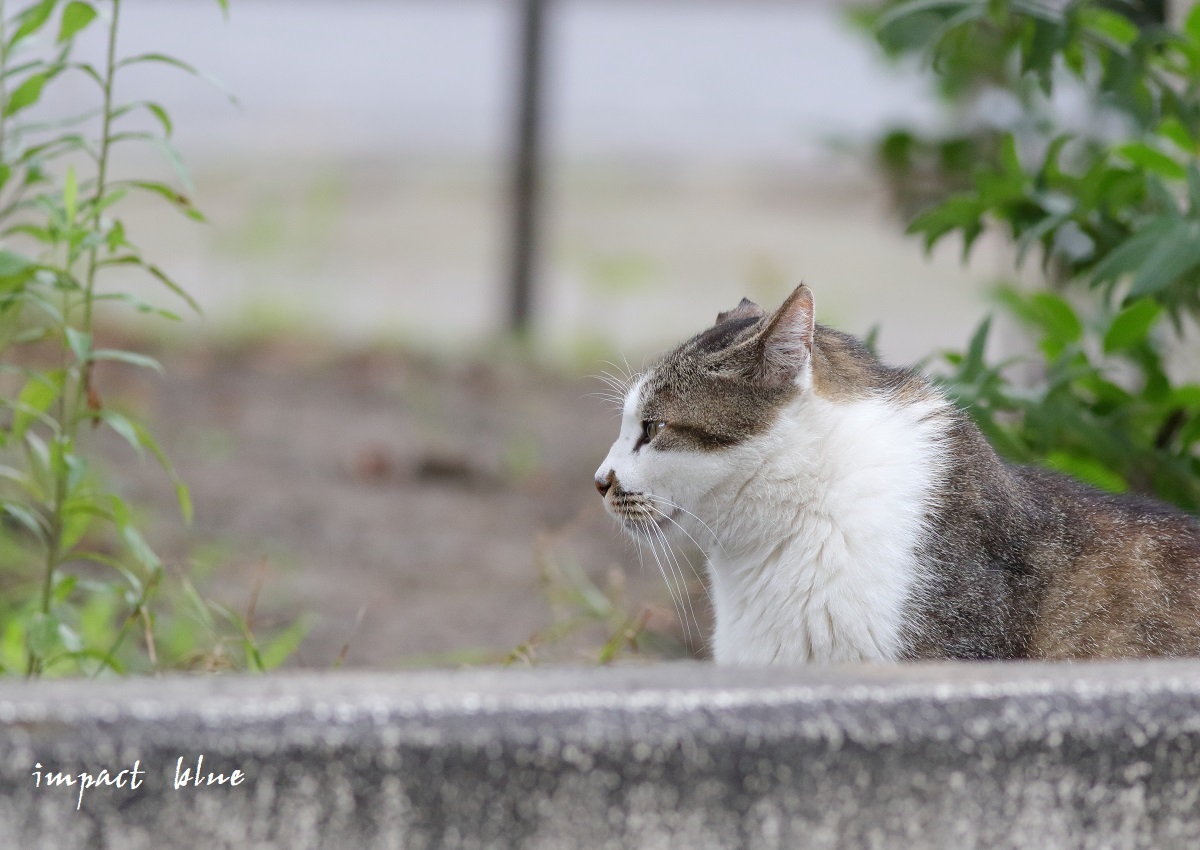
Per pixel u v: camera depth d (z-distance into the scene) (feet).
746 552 21.95
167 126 21.62
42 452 21.65
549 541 34.45
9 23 21.88
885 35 33.94
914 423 21.50
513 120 68.69
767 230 93.20
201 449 46.83
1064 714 13.74
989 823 13.80
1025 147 35.47
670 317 72.95
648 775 13.14
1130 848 14.10
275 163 97.19
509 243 69.51
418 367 62.49
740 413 21.36
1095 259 27.20
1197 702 14.01
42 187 26.14
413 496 44.14
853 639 20.24
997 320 53.88
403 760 12.71
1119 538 20.53
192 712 12.48
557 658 27.96
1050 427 25.35
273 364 61.05
